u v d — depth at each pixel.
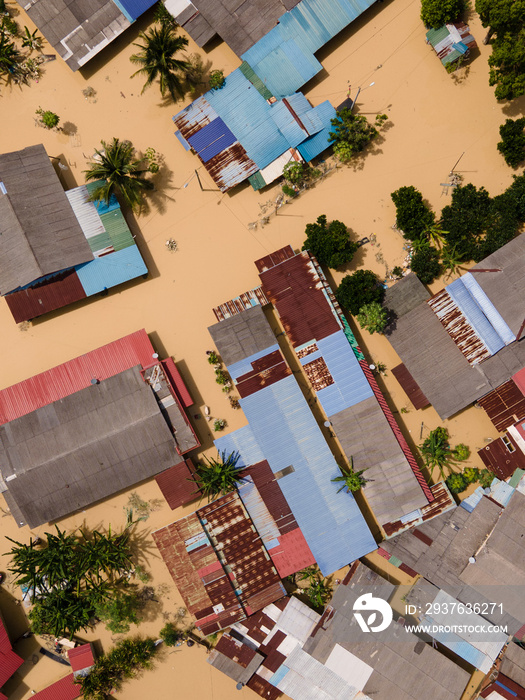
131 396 48.34
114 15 50.62
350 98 50.88
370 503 47.62
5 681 48.84
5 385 51.94
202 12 50.03
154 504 50.94
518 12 45.19
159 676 50.22
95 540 48.47
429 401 48.31
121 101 52.78
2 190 49.03
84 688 48.31
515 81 46.75
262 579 48.12
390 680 46.12
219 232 51.72
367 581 47.62
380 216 50.94
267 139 50.06
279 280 49.22
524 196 47.81
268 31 50.00
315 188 51.31
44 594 48.59
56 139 52.94
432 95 50.91
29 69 52.84
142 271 50.28
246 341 48.78
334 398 48.31
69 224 49.62
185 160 52.09
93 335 51.91
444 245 49.59
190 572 48.53
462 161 50.56
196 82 52.28
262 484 48.31
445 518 47.25
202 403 51.06
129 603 49.69
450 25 49.44
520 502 46.53
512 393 47.69
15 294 49.94
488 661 46.06
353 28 51.28
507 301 46.97
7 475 47.88
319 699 46.66
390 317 49.12
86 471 48.00
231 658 47.75
